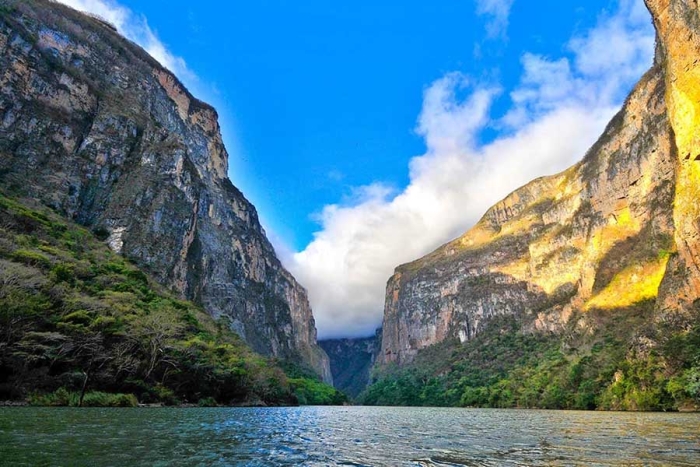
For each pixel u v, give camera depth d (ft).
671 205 445.78
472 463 50.55
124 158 411.75
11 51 361.30
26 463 41.75
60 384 143.95
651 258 444.55
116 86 488.02
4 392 131.03
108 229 351.67
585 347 430.20
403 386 596.70
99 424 81.61
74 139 385.70
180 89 643.04
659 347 259.80
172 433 73.51
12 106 346.33
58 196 341.21
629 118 550.36
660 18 321.93
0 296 142.72
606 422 132.36
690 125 282.97
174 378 193.26
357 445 68.95
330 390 509.35
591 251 567.59
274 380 290.97
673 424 117.19
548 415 203.82
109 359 162.81
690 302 276.21
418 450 63.00
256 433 82.43
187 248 408.46
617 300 450.71
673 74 301.22
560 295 654.12
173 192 410.11
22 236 226.17
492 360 611.06
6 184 307.58
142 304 214.69
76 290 185.88
